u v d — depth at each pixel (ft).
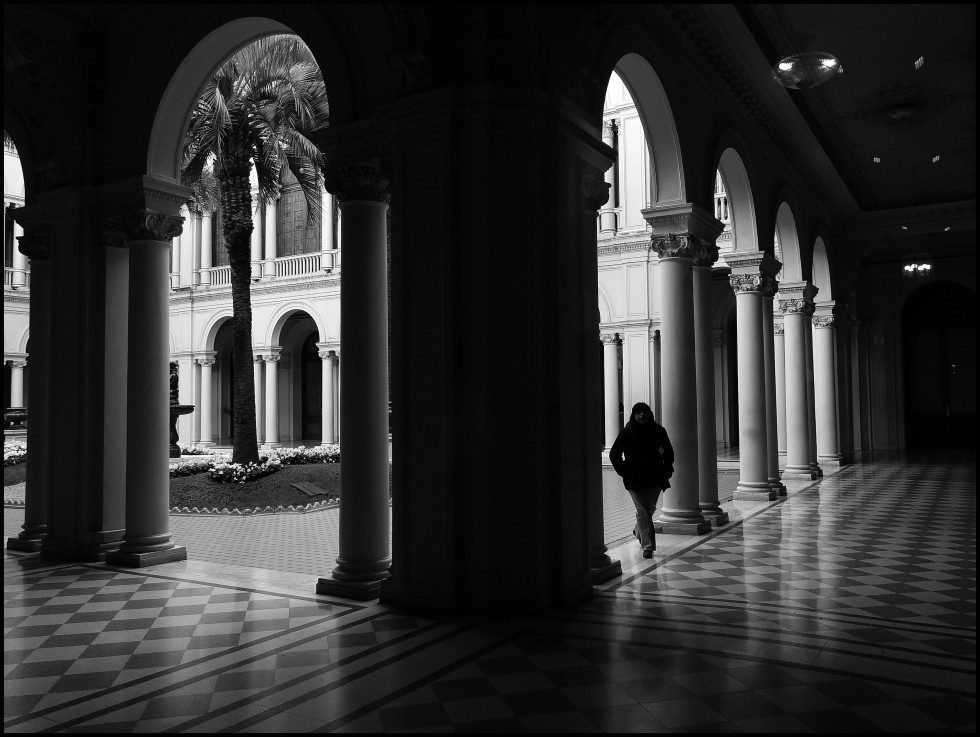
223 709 14.32
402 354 20.98
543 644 17.94
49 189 29.78
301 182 60.18
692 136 33.40
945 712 13.97
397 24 20.83
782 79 33.04
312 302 97.81
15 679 16.08
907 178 52.60
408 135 21.02
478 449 20.20
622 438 28.68
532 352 20.43
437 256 20.56
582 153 22.67
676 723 13.55
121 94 28.66
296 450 59.82
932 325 80.07
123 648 18.10
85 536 28.71
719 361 88.69
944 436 79.20
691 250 32.94
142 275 27.84
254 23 25.61
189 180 56.34
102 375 28.99
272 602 22.13
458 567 20.21
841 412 66.23
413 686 15.37
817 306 62.64
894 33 31.09
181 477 51.26
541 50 21.04
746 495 43.37
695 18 29.45
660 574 25.26
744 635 18.65
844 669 16.25
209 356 105.60
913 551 28.96
